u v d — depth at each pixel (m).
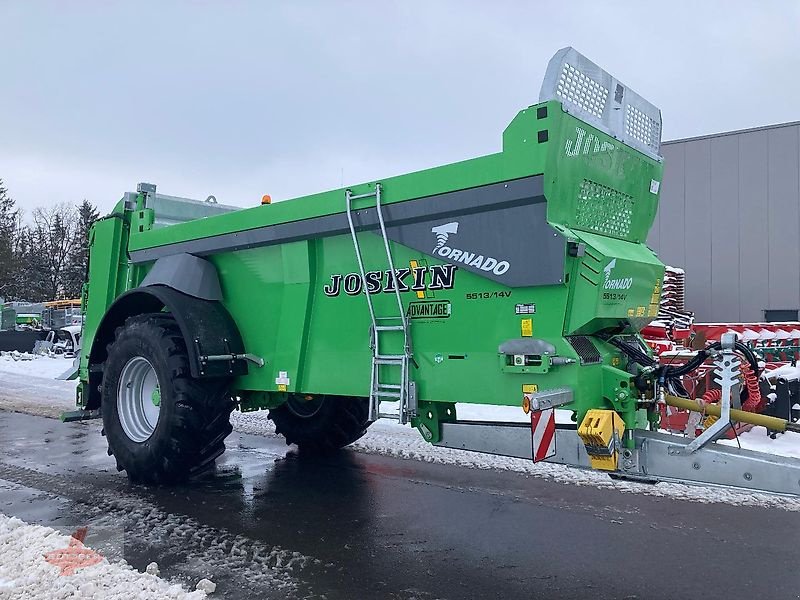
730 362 3.39
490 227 3.89
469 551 4.03
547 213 3.67
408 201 4.23
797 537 4.23
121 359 5.55
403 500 5.11
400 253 4.34
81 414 6.41
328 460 6.48
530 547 4.10
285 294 5.07
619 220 4.38
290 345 5.01
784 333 9.76
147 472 5.32
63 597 3.16
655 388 3.79
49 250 60.47
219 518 4.64
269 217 5.04
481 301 3.99
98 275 6.73
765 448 6.28
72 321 28.80
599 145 4.07
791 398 6.77
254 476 5.85
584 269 3.71
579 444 3.67
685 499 5.08
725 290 15.89
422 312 4.25
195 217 6.99
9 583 3.31
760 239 15.47
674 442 3.48
